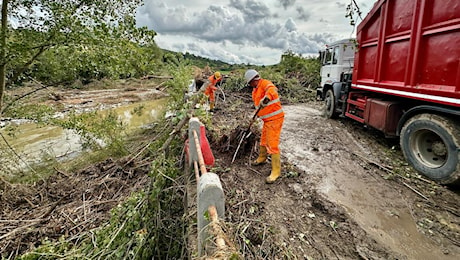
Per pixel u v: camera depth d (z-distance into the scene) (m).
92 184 4.43
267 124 3.62
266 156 4.17
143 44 4.66
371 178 3.73
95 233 2.71
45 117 5.56
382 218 2.81
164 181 2.96
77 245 2.73
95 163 5.59
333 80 8.06
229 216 2.77
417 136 3.85
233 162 4.27
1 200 4.01
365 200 3.16
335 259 2.26
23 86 5.04
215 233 1.34
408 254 2.30
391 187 3.46
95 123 6.01
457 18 3.10
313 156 4.61
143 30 4.43
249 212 2.88
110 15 4.20
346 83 6.66
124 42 4.27
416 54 3.81
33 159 6.31
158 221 2.70
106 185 4.31
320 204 3.05
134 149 5.99
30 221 3.47
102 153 6.03
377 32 5.00
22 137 8.27
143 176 4.33
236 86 12.94
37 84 5.00
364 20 5.41
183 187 3.09
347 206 3.03
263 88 3.67
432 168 3.57
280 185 3.54
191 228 2.34
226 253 1.19
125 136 7.56
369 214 2.88
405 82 4.10
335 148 5.01
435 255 2.28
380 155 4.58
